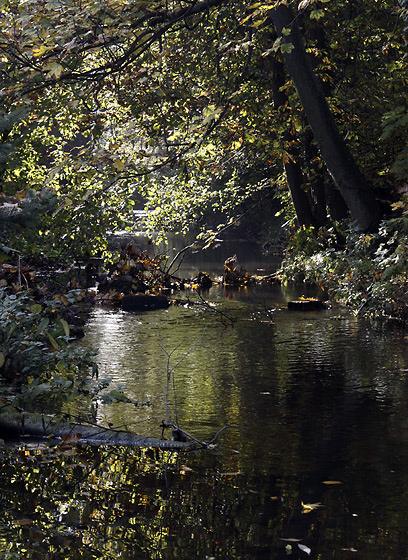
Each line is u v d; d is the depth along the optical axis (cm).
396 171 1374
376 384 850
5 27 1245
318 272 1839
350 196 1698
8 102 1266
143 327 1338
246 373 919
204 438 647
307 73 1645
